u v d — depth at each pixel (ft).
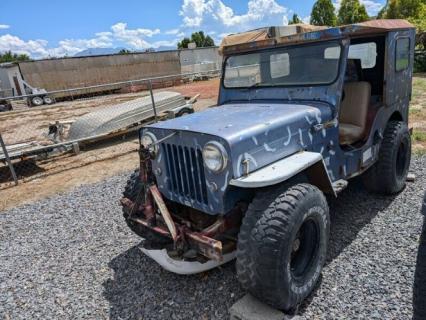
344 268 9.43
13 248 12.94
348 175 10.89
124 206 10.04
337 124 10.02
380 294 8.35
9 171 23.98
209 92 62.13
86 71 90.33
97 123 27.40
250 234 7.41
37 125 46.39
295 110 9.33
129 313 8.74
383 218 11.87
